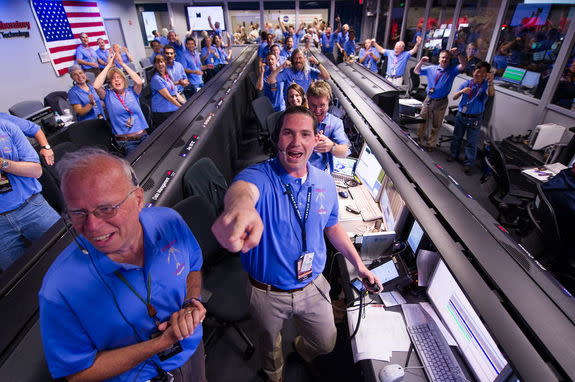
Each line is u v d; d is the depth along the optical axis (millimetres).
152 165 1994
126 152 3445
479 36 5477
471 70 5605
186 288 1109
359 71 4691
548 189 2520
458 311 1291
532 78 4258
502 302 799
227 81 4406
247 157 4672
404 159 1571
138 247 944
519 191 3207
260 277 1357
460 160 4734
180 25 13555
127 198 819
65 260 830
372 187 2289
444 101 4770
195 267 1174
